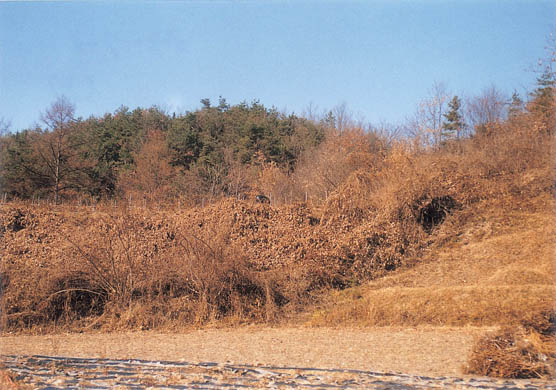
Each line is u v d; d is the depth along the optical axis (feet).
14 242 81.76
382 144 158.92
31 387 30.99
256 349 48.73
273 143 192.95
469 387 30.22
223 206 91.56
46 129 170.09
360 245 81.10
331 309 67.05
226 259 71.51
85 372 35.76
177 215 89.61
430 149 138.41
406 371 36.37
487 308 56.44
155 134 203.92
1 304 65.62
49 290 67.82
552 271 64.59
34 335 61.67
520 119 115.34
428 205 89.35
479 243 80.53
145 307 68.03
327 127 215.92
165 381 32.48
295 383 31.73
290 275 74.28
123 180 168.96
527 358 34.14
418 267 78.28
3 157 153.89
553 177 89.76
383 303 64.39
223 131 220.23
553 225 78.64
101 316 67.10
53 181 157.99
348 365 39.22
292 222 91.30
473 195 91.04
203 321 66.80
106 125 220.43
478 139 121.39
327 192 121.90
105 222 83.15
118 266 71.92
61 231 84.79
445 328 55.42
